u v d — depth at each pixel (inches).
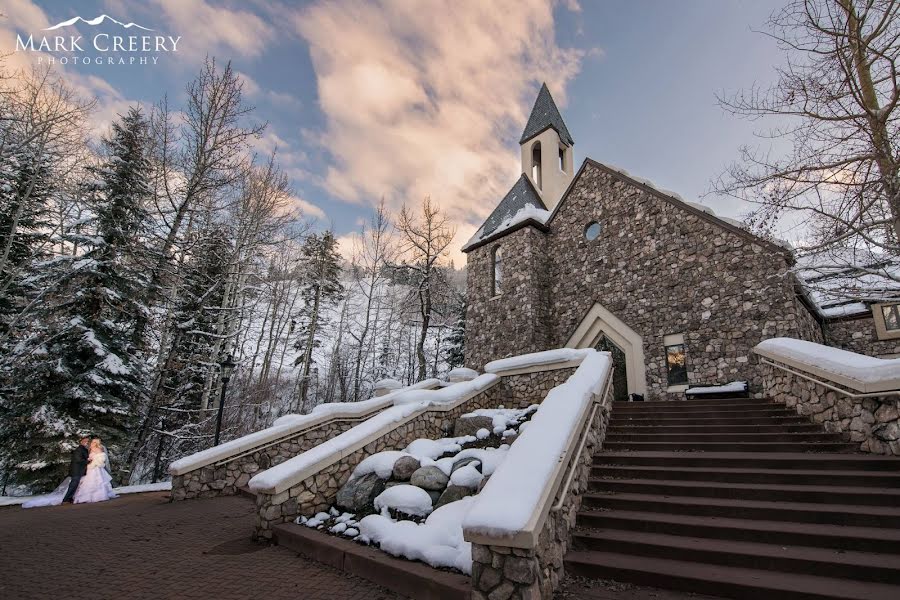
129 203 578.9
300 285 1268.5
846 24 272.7
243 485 392.8
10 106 605.0
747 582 150.0
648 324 563.5
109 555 223.6
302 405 933.8
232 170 675.4
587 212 679.7
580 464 235.3
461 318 1199.6
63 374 482.6
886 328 538.0
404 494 243.6
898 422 229.9
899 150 261.9
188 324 647.1
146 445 713.0
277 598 171.6
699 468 249.9
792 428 293.9
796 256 306.0
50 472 459.5
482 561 149.5
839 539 167.8
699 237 534.6
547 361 439.5
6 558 217.5
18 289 622.8
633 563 173.5
